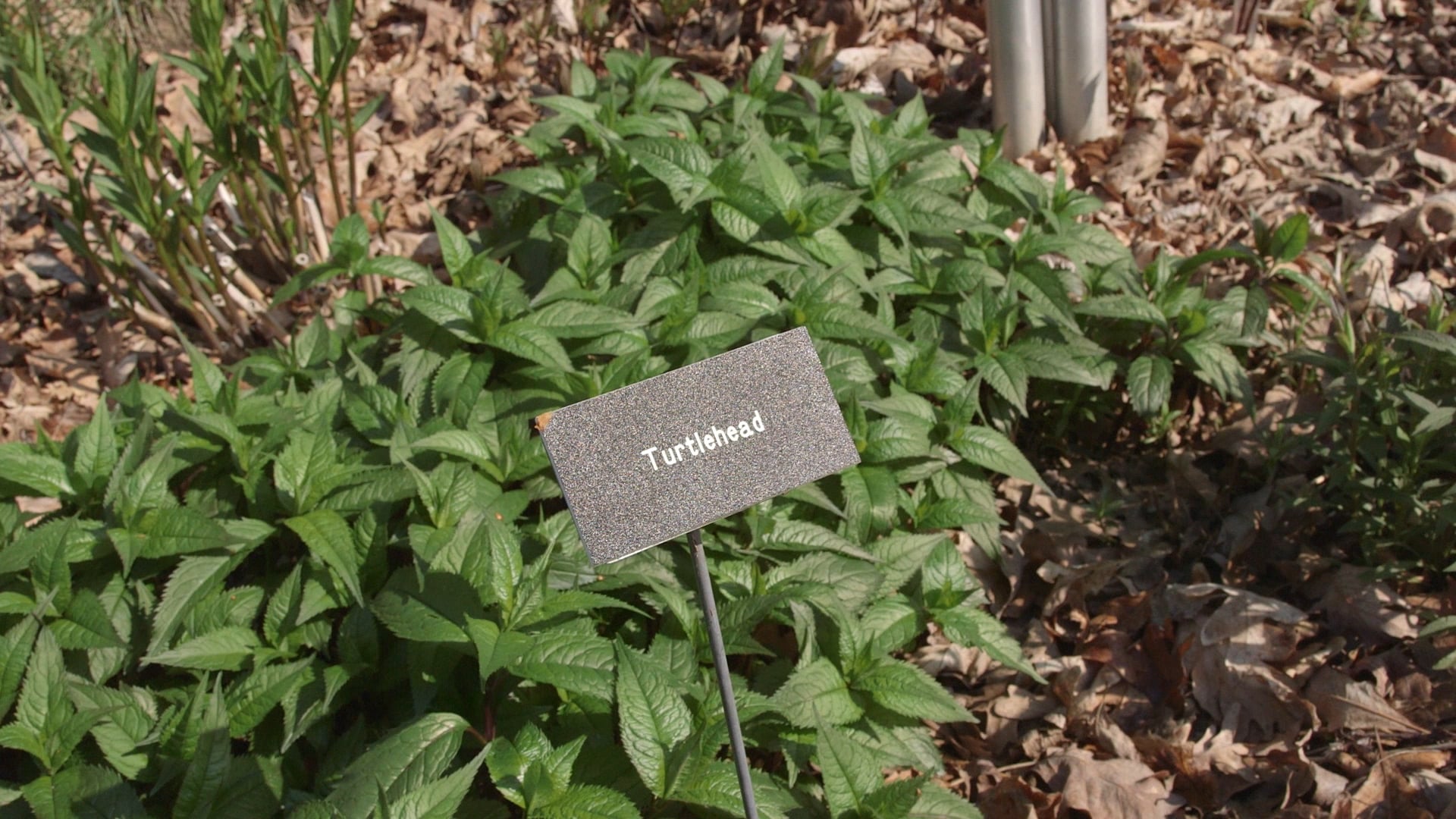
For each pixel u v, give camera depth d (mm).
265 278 1194
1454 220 1137
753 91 1184
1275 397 1036
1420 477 914
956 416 915
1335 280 1030
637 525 685
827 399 713
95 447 844
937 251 1047
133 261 1083
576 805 706
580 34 1449
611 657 740
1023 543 970
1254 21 1393
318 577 799
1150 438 1032
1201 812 835
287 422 882
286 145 1348
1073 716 881
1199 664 884
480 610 753
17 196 1285
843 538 845
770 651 811
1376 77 1334
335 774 753
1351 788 824
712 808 744
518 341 906
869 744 778
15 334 1192
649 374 899
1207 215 1195
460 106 1407
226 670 797
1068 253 1037
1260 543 958
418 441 833
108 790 721
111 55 975
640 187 1059
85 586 816
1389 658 881
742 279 972
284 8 1049
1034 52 1227
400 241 1247
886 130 1121
